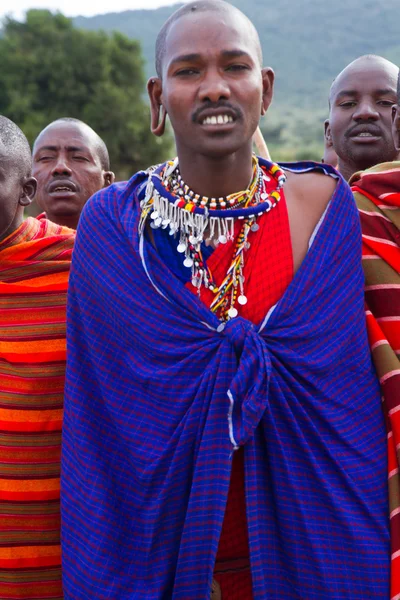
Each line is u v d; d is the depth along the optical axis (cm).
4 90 4075
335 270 361
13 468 431
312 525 341
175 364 347
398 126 451
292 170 389
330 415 351
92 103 4116
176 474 341
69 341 381
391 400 365
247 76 347
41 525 432
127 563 351
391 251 394
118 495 360
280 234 362
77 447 369
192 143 348
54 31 4266
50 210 641
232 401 332
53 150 637
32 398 435
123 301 357
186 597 336
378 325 385
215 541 331
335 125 602
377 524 348
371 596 340
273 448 344
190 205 359
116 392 362
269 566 342
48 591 432
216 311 356
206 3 354
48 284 451
